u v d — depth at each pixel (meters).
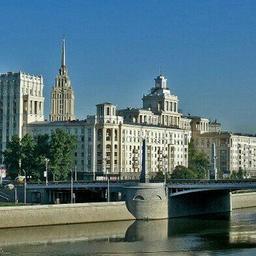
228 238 156.12
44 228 175.12
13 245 143.75
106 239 154.50
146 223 192.00
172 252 135.00
